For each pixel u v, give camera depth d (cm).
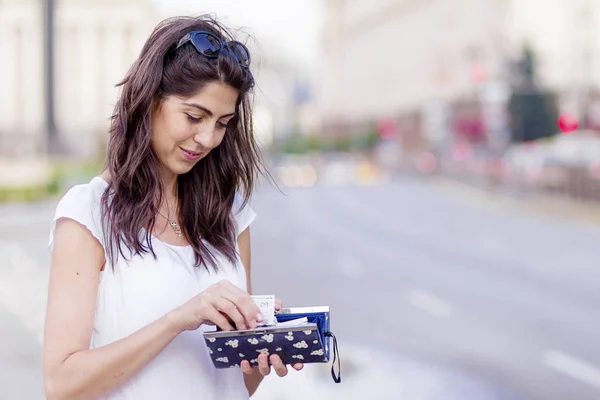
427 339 808
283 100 10488
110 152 185
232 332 170
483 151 4103
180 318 169
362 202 3062
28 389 581
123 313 179
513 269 1335
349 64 9256
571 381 666
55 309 175
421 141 6638
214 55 182
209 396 188
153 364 181
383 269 1315
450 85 5834
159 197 188
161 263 184
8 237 1545
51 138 2731
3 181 2442
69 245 178
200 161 203
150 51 184
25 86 4303
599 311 981
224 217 203
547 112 4503
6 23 4356
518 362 725
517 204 2772
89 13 4378
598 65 4722
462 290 1116
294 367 178
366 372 671
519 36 4931
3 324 804
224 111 186
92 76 4378
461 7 5681
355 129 8925
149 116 184
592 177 2517
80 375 168
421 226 2116
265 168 220
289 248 1611
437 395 614
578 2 4772
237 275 201
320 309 184
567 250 1602
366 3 8550
